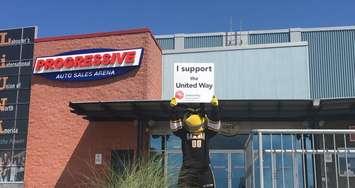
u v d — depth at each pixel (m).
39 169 21.81
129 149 21.00
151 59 21.94
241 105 18.80
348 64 27.95
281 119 20.66
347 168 8.44
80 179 21.20
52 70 22.50
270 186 9.02
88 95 21.91
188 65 9.38
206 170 9.46
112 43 22.06
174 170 9.46
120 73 21.69
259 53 23.39
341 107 18.56
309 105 18.53
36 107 22.42
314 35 29.00
